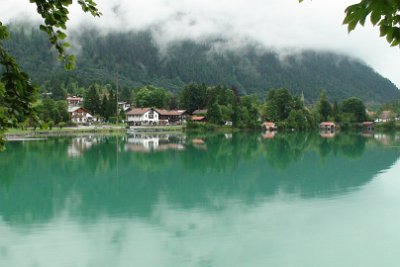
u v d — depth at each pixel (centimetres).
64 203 3103
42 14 502
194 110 15638
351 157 5956
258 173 4512
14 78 479
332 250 2041
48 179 4172
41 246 2114
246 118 14162
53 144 7650
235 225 2452
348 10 336
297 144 8225
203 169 4847
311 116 15000
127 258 1950
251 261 1912
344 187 3606
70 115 12606
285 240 2180
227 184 3850
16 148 6894
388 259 1916
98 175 4441
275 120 14712
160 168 4931
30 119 505
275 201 3078
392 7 329
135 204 3038
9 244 2147
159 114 14950
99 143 8000
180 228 2395
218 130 13262
